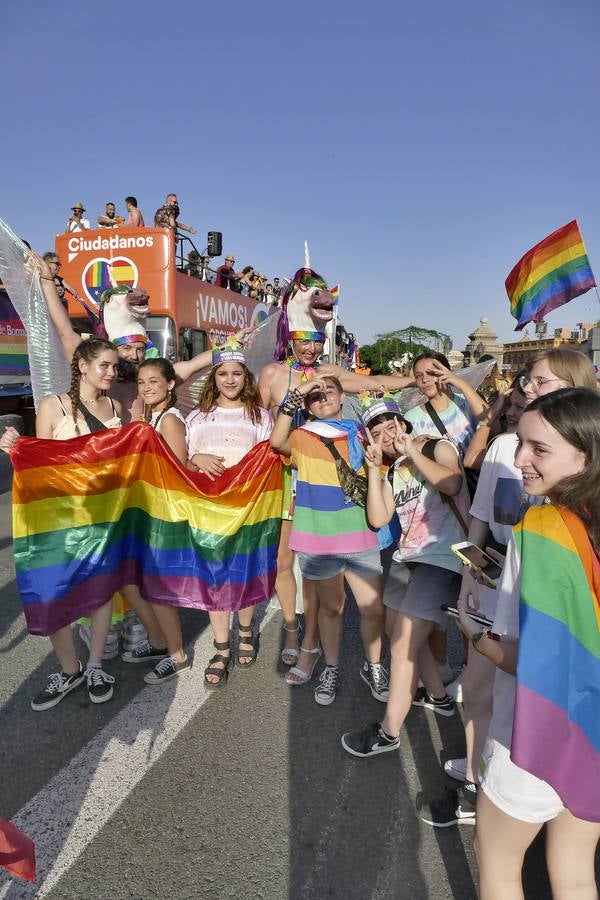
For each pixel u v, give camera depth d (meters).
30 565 3.10
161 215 10.39
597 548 1.43
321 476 3.10
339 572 3.15
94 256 8.87
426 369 3.71
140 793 2.57
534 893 2.15
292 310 4.17
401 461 2.91
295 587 3.74
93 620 3.27
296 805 2.53
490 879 1.62
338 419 3.28
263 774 2.71
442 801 2.53
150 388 3.49
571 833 1.59
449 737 3.04
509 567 1.53
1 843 1.60
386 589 2.95
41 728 3.02
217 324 10.85
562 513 1.46
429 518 2.79
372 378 4.31
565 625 1.39
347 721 3.14
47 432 3.40
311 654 3.52
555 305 4.67
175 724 3.07
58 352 4.25
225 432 3.58
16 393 9.94
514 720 1.36
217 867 2.21
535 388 2.25
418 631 2.71
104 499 3.27
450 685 3.39
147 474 3.39
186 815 2.45
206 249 11.70
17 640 3.99
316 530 3.11
